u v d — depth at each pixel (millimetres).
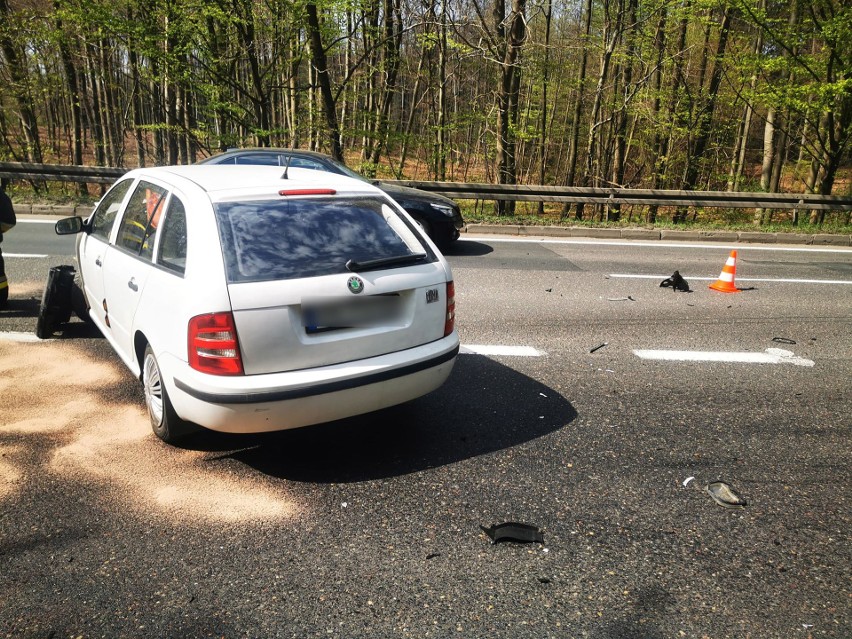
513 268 9336
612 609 2508
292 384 3129
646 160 25766
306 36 15039
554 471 3578
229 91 16047
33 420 4023
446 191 13398
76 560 2719
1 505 3092
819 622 2455
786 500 3330
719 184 26109
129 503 3154
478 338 6031
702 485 3467
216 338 3053
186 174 4008
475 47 15539
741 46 17328
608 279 8750
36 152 19000
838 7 14016
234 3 14055
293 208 3561
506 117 16125
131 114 21766
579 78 23609
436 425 4141
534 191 13547
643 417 4332
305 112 16359
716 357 5629
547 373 5141
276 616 2426
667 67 20406
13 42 16719
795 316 7059
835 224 14312
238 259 3197
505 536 2932
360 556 2801
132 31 13805
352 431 4027
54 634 2309
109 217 4836
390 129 17094
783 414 4430
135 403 4324
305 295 3176
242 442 3834
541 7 16375
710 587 2646
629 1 17859
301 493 3299
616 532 3020
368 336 3361
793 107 14969
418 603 2516
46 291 5484
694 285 8492
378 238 3639
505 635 2357
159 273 3514
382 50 18375
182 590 2557
